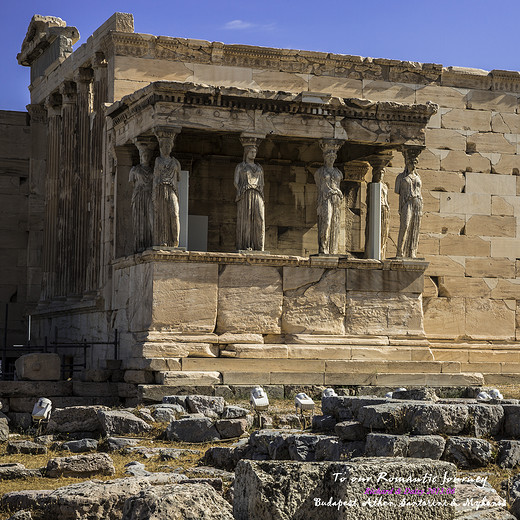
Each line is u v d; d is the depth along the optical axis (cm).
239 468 1025
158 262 2209
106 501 1128
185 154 2561
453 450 1352
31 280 3338
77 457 1421
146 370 2153
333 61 2647
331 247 2355
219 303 2247
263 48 2583
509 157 2789
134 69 2517
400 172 2669
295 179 2666
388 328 2366
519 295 2767
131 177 2364
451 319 2703
